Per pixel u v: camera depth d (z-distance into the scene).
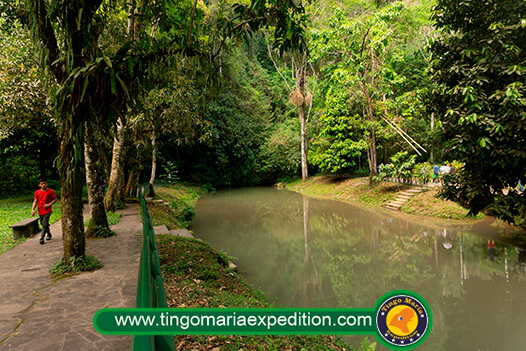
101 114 5.32
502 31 7.49
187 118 15.48
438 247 11.23
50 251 7.56
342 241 12.80
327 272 9.23
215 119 31.89
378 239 12.85
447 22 8.46
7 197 19.44
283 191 33.44
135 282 5.47
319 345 4.66
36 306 4.54
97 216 8.98
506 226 13.23
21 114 13.62
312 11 26.94
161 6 5.99
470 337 5.66
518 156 7.33
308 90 37.47
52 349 3.44
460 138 7.84
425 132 26.22
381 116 24.41
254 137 37.19
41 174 20.75
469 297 7.24
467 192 8.42
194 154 35.44
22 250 7.69
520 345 5.34
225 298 5.53
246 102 35.62
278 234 14.19
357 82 23.69
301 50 5.30
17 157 20.94
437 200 17.22
